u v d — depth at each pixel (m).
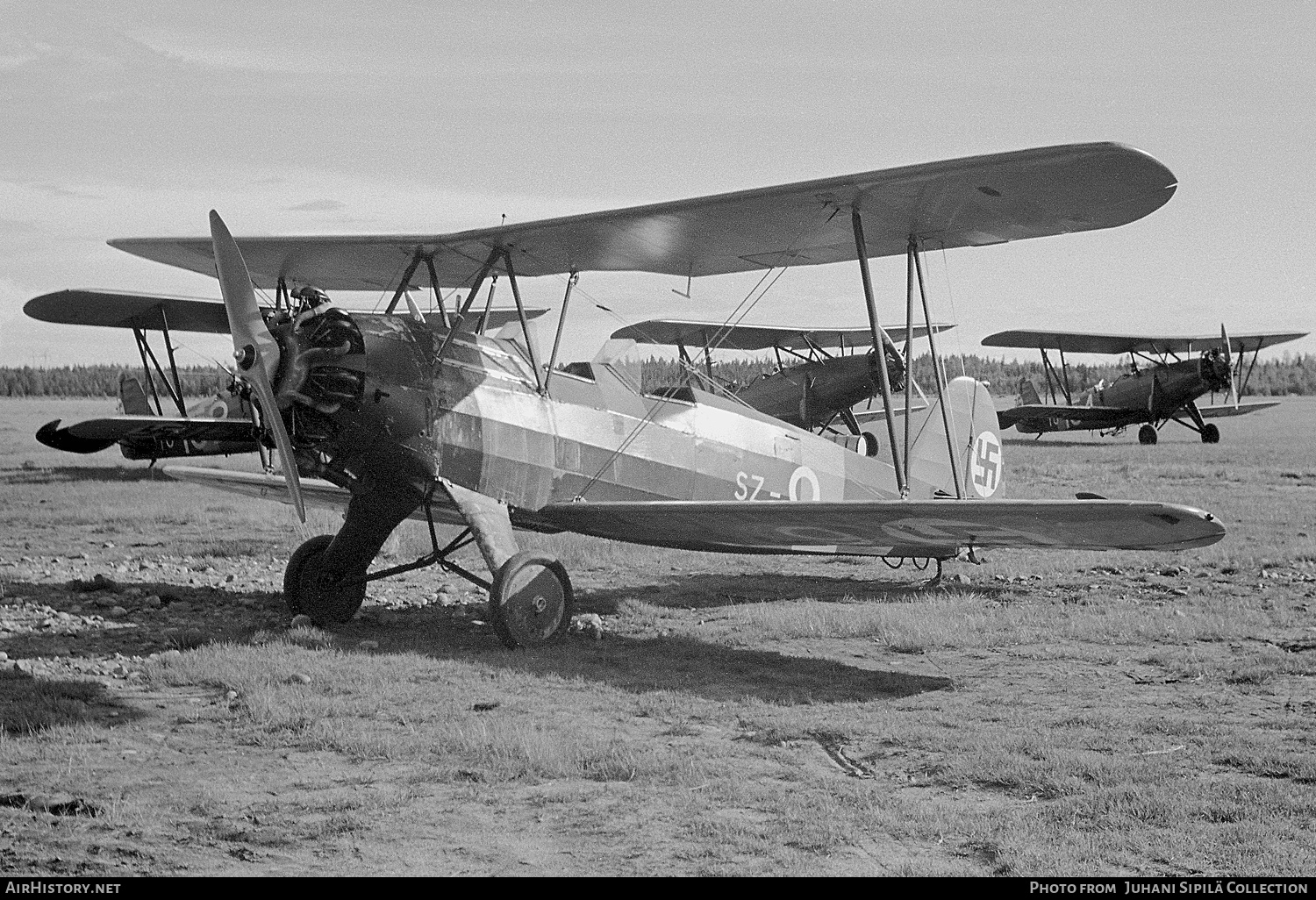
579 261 9.69
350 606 9.16
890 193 7.85
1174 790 4.90
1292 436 40.47
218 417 20.05
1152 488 21.36
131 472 24.80
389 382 8.15
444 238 9.02
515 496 8.92
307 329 8.05
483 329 9.50
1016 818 4.61
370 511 8.83
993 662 7.67
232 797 4.84
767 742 5.75
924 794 4.96
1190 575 11.45
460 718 6.09
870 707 6.41
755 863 4.18
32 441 38.12
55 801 4.73
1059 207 8.00
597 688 6.85
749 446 10.70
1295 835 4.44
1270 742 5.65
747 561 12.73
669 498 10.05
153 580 11.12
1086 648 8.04
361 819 4.59
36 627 8.59
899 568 12.21
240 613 9.31
